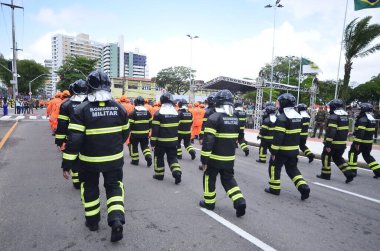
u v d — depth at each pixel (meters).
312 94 21.09
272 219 4.51
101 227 3.98
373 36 19.36
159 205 4.91
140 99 7.50
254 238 3.85
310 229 4.21
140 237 3.76
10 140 11.32
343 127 6.72
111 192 3.57
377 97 46.00
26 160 7.94
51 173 6.66
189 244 3.63
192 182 6.35
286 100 5.35
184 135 8.74
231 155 4.40
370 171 8.41
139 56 121.12
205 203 4.73
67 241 3.60
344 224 4.45
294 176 5.52
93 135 3.40
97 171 3.47
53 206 4.69
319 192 6.09
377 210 5.12
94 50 142.50
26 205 4.71
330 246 3.73
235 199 4.27
